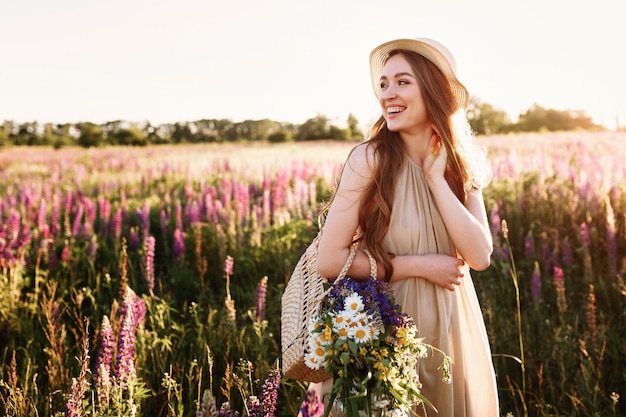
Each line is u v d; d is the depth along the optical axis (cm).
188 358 432
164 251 743
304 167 1200
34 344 459
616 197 715
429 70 257
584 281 565
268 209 784
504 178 940
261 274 655
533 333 482
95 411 309
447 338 261
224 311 490
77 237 734
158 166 1548
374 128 274
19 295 563
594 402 374
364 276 256
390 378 228
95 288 593
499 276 592
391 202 256
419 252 259
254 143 2997
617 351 439
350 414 230
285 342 265
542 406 370
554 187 809
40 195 1062
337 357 233
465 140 270
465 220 253
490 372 274
